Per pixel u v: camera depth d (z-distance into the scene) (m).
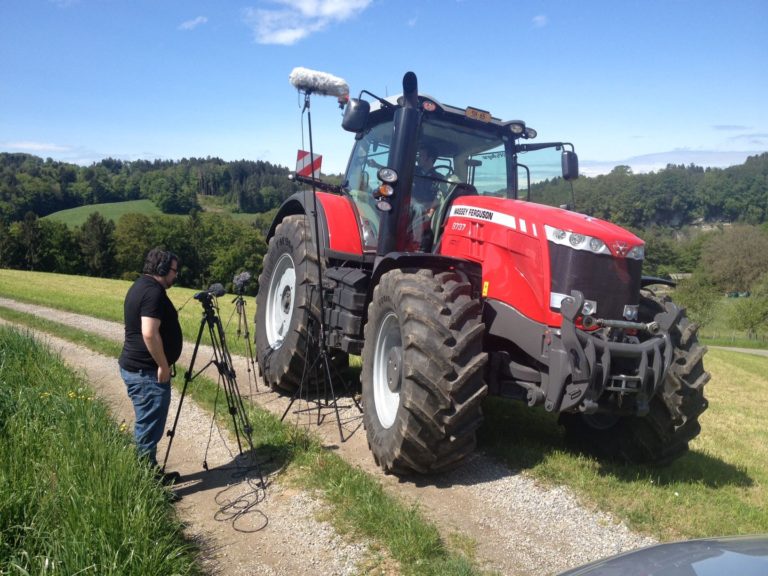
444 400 3.80
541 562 3.20
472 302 4.05
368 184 5.73
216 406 5.69
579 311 3.73
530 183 5.53
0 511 2.99
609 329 3.89
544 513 3.74
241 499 3.89
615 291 3.98
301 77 4.91
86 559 2.66
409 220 5.01
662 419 4.32
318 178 6.06
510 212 4.32
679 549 1.90
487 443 4.91
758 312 50.38
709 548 1.87
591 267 3.91
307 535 3.40
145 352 3.95
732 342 51.19
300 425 5.32
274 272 6.91
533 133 5.46
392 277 4.41
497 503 3.86
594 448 4.82
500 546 3.34
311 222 6.09
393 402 4.39
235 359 8.24
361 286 5.23
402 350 4.21
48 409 4.56
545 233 4.04
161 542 2.99
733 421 9.54
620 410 3.98
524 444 4.89
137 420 4.00
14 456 3.62
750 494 4.50
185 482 4.18
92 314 13.69
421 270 4.36
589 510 3.81
